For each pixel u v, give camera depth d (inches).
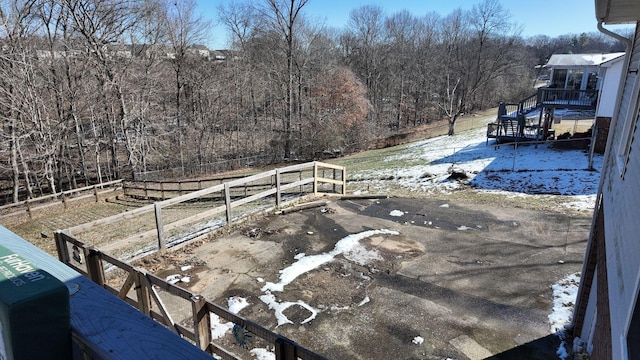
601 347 108.1
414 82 1557.6
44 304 33.4
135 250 297.9
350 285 225.3
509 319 192.7
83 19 746.8
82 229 201.6
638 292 64.1
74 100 772.0
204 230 308.5
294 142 1123.9
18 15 661.9
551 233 302.7
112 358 37.0
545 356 167.2
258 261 253.6
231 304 205.3
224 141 1146.0
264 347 172.4
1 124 699.4
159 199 599.5
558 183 453.7
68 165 850.1
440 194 444.1
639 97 122.4
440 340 177.8
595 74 738.8
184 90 1082.7
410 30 1610.5
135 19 823.7
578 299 174.1
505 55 1382.9
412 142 1096.2
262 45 1198.9
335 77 1169.4
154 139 930.1
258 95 1229.1
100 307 44.7
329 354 169.6
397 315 196.5
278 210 358.0
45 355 34.7
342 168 442.9
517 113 724.0
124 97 844.0
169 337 40.7
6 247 49.8
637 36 165.0
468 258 260.2
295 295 214.4
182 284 224.2
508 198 411.5
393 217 345.4
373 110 1315.2
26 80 671.8
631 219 91.4
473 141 837.8
